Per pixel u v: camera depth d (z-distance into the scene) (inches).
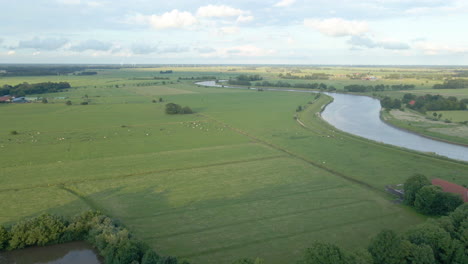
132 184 3243.1
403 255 1772.9
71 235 2223.2
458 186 2871.6
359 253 1763.0
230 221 2522.1
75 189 3097.9
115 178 3395.7
